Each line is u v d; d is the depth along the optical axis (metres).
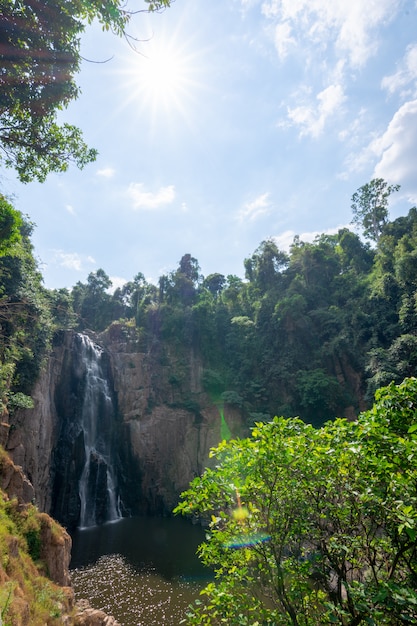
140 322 51.06
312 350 41.78
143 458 38.94
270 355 43.53
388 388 5.34
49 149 8.05
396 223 55.81
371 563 5.36
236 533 6.04
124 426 40.12
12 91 6.91
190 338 47.12
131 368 43.22
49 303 31.81
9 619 7.52
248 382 42.66
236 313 51.03
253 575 6.06
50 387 33.72
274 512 5.89
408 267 37.38
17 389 25.73
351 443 5.20
